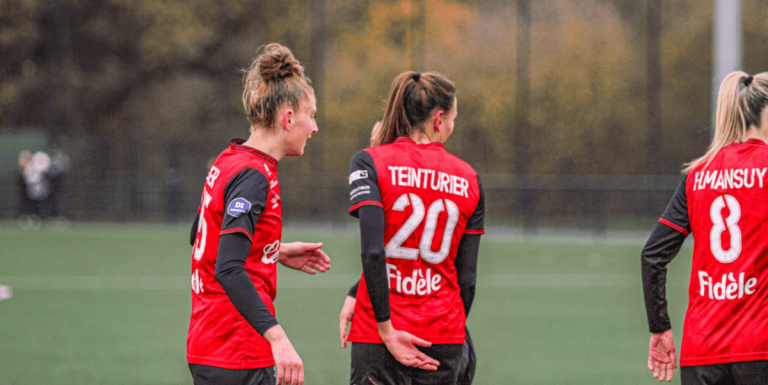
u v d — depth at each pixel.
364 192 10.22
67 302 34.28
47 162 80.38
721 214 9.90
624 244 64.19
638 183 71.94
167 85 100.94
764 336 9.49
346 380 20.66
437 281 10.54
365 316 10.57
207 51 100.62
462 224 10.68
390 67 88.94
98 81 99.38
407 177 10.41
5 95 96.06
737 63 36.56
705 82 83.56
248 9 98.00
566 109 85.00
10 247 58.91
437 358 10.44
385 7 89.62
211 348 9.62
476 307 33.72
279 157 10.05
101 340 26.08
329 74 90.62
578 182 72.31
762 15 83.19
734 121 10.20
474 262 10.91
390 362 10.42
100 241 64.50
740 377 9.57
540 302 35.03
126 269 46.38
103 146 89.06
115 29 98.88
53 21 96.06
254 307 9.04
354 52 91.25
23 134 87.88
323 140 88.56
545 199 76.75
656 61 82.56
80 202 86.81
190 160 87.44
